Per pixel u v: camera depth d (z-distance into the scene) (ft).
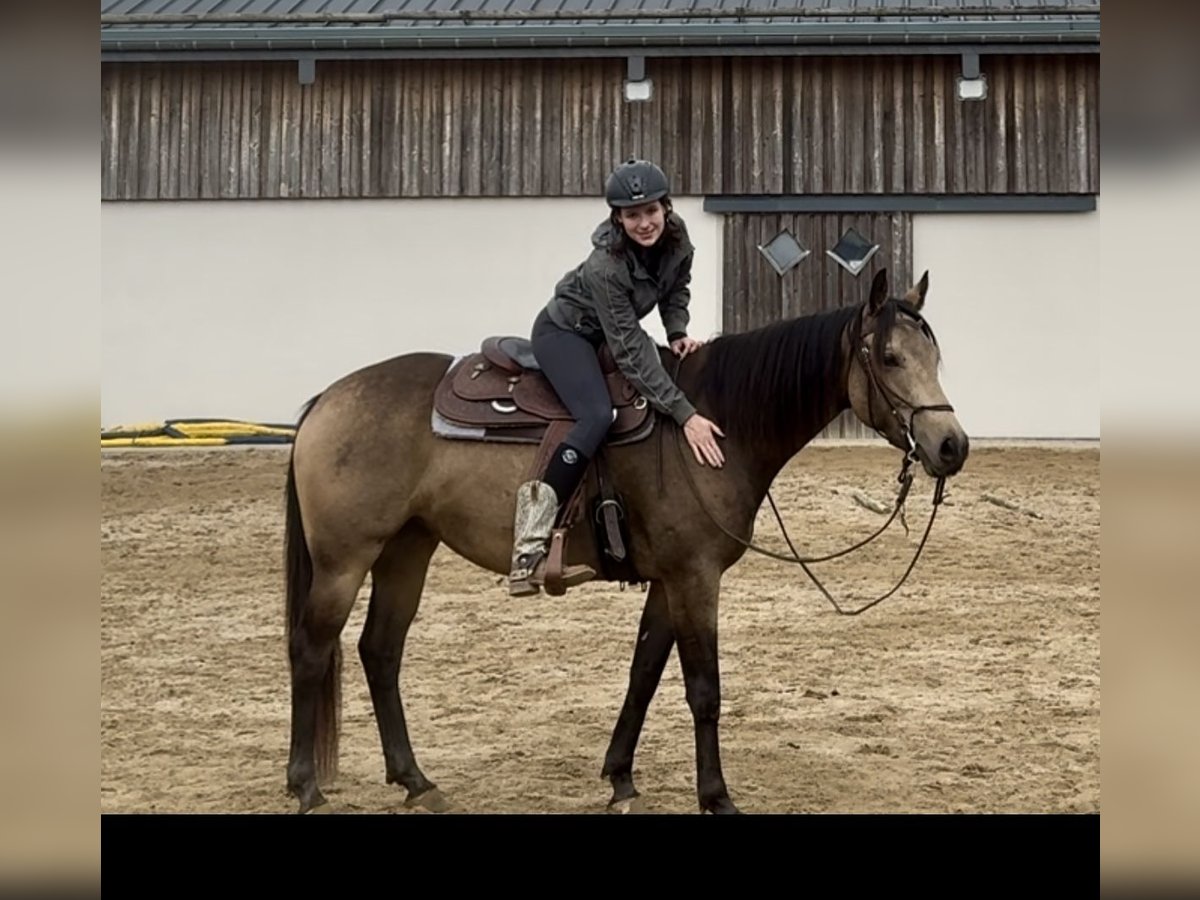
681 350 17.01
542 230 44.62
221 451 42.91
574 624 27.50
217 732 20.43
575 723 20.93
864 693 22.43
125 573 31.12
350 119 44.91
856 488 37.50
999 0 45.52
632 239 15.72
